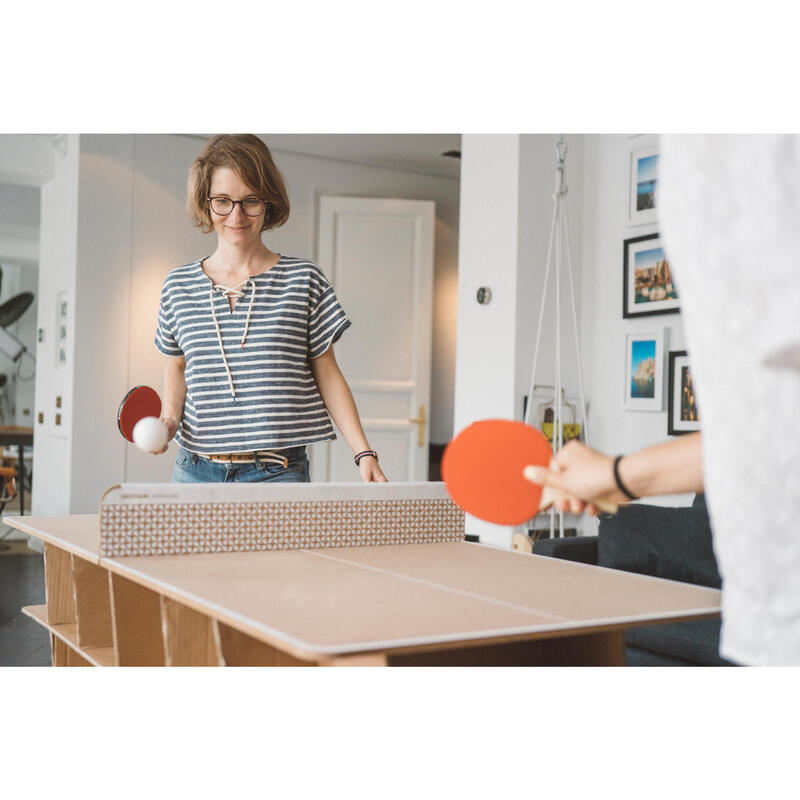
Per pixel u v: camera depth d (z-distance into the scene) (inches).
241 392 97.0
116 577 73.7
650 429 193.5
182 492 77.4
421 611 55.0
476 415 211.5
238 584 63.0
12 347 489.4
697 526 117.1
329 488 84.3
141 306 249.8
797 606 35.6
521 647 64.8
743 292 35.1
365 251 272.1
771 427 35.2
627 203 199.3
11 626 168.1
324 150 267.1
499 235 206.7
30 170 259.9
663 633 112.4
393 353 273.0
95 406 244.7
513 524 55.1
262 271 99.5
